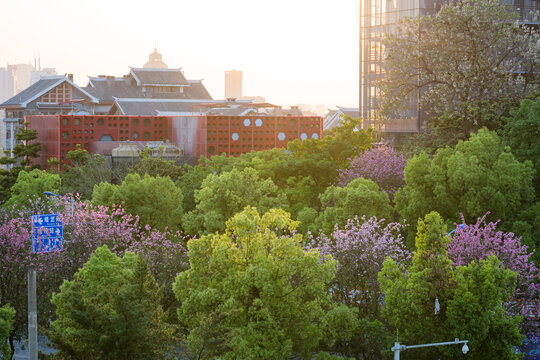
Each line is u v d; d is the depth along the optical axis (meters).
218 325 29.59
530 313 37.12
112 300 28.77
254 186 57.25
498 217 46.66
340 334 34.81
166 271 43.19
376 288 37.59
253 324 32.00
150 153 103.31
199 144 110.06
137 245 47.12
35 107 161.50
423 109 81.00
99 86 175.25
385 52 82.56
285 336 33.50
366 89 91.06
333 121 170.50
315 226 52.59
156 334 29.92
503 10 64.81
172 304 42.31
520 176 47.34
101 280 34.31
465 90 64.56
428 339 33.56
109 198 58.31
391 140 86.38
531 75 67.81
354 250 38.84
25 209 53.72
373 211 50.59
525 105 54.59
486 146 49.59
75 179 82.50
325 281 34.97
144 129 114.44
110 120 112.44
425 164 50.12
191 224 56.44
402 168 61.09
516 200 47.19
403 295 32.94
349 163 67.94
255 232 34.09
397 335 33.03
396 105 67.50
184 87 180.62
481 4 63.66
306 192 62.91
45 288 43.00
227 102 156.88
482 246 39.25
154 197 59.09
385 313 33.25
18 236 43.12
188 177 71.00
